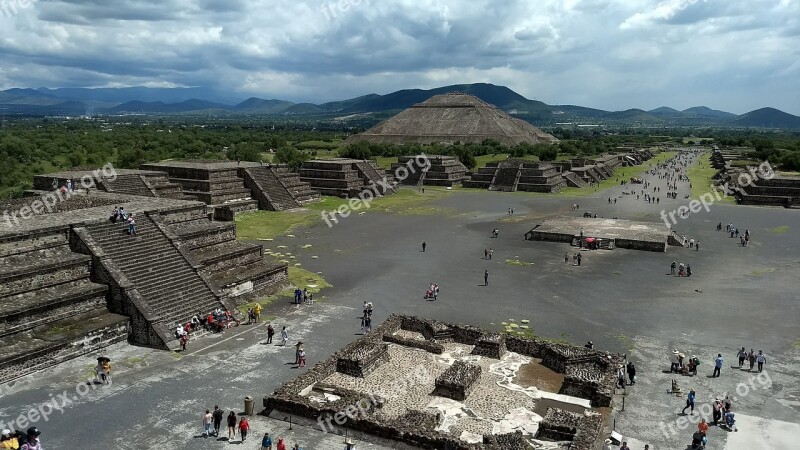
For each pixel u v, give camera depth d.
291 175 107.31
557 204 109.38
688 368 35.16
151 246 44.62
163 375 33.47
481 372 34.88
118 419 28.38
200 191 90.06
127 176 78.56
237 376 33.50
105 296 39.03
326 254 65.25
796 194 107.50
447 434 26.58
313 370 33.09
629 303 48.62
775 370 35.56
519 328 42.28
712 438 27.91
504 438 26.27
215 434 27.33
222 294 43.59
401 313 45.31
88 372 33.47
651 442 27.55
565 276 57.38
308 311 45.34
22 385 31.50
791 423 29.38
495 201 113.62
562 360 35.09
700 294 51.34
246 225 82.00
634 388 33.12
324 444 26.97
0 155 124.94
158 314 38.81
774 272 59.38
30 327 34.53
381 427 27.16
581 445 25.72
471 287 53.00
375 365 35.25
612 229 78.69
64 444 26.08
